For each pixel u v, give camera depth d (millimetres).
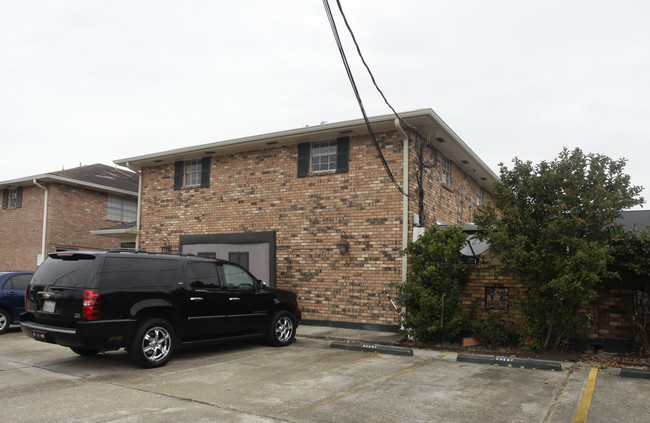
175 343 8109
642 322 8719
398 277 11422
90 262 7406
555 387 6605
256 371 7559
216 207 14664
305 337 11133
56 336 7207
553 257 8656
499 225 9195
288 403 5746
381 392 6281
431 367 7914
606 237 8656
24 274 11961
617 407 5660
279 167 13633
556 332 9242
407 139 11680
